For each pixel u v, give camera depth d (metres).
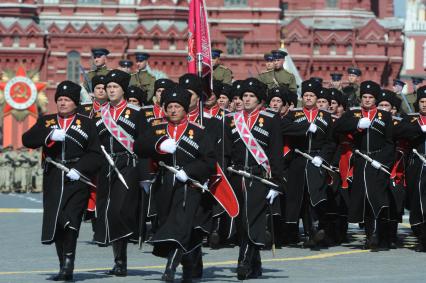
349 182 59.19
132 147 46.47
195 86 44.62
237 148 44.47
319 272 47.09
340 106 65.69
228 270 47.53
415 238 63.16
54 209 42.97
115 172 45.41
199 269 44.62
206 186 41.44
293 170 57.16
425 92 55.78
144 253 54.66
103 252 55.22
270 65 73.62
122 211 44.97
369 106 55.94
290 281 43.66
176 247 40.81
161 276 44.91
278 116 44.81
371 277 45.16
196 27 50.06
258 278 44.66
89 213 46.91
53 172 43.44
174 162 41.69
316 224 57.12
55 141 43.50
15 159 113.94
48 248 56.50
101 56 71.31
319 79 62.97
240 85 45.34
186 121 42.12
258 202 43.66
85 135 43.69
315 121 57.56
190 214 41.12
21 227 68.00
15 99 154.38
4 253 54.22
